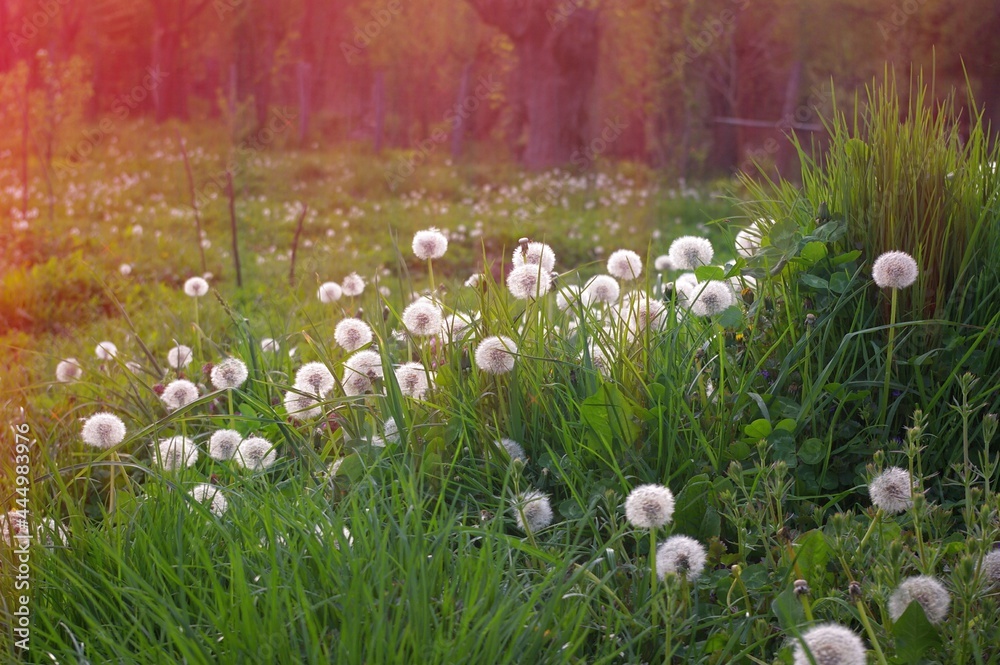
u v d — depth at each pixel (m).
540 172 18.83
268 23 24.25
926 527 2.43
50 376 4.68
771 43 17.05
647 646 2.10
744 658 2.04
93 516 2.97
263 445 2.73
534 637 1.90
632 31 18.39
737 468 2.23
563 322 3.25
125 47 24.23
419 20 22.03
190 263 9.06
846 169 3.07
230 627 1.87
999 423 2.62
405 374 2.97
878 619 2.12
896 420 2.81
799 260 2.90
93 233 10.55
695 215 12.92
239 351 3.94
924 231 2.83
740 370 2.89
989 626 1.93
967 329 2.81
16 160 15.29
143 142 20.22
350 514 2.39
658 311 3.15
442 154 20.39
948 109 3.07
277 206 13.42
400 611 1.79
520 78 20.89
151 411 3.51
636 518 1.94
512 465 2.31
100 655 1.90
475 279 3.22
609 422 2.61
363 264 9.35
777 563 2.34
